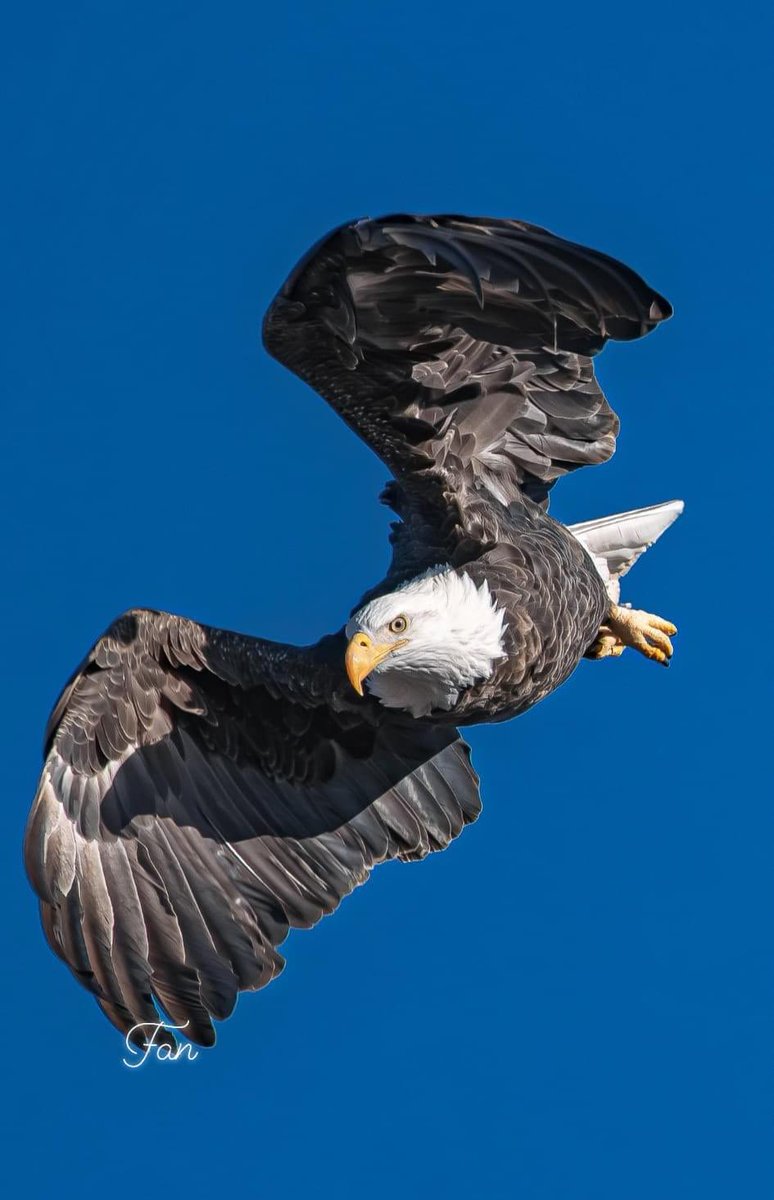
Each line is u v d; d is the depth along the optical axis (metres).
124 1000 14.35
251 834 14.93
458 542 13.58
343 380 13.25
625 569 15.73
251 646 14.60
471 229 11.03
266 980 14.74
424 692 13.44
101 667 14.47
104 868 14.46
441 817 15.25
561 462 15.07
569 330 12.21
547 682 13.84
